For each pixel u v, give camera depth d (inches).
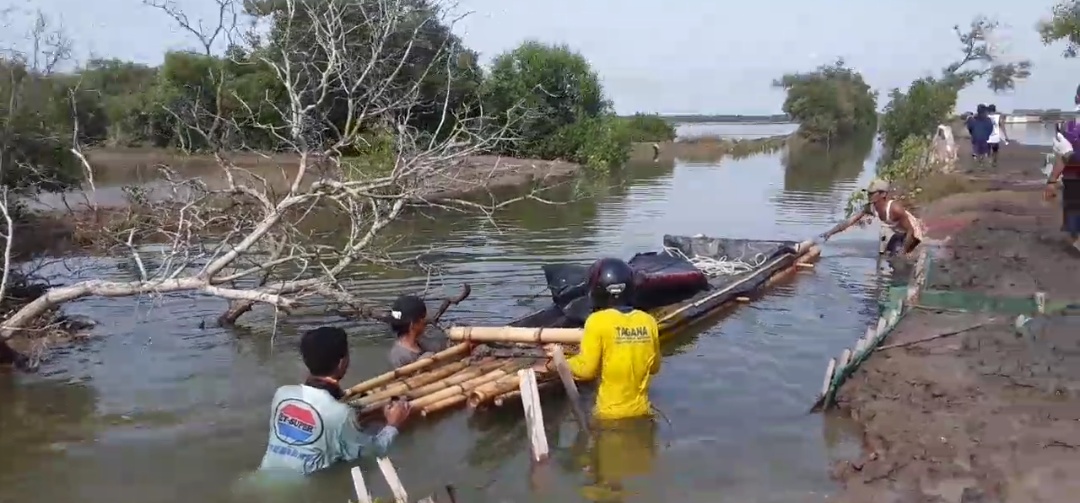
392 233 614.2
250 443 241.8
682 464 221.3
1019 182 746.8
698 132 3686.0
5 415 264.1
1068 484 187.2
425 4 399.2
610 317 248.7
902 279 426.3
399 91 507.2
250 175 404.5
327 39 394.0
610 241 586.2
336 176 411.8
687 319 359.6
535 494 206.4
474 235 611.2
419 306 293.6
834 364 257.3
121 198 760.3
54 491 211.3
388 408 244.1
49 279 428.8
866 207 498.9
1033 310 331.0
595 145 1348.4
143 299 411.8
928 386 255.6
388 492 207.8
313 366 227.1
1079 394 241.8
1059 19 1278.3
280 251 348.2
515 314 376.2
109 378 299.1
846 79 2628.0
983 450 209.0
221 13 331.9
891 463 209.2
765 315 378.9
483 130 428.8
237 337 350.6
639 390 252.4
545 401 269.6
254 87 552.7
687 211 768.3
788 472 213.8
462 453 232.5
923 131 1461.6
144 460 230.1
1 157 421.7
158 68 682.2
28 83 451.2
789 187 1040.8
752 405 264.2
